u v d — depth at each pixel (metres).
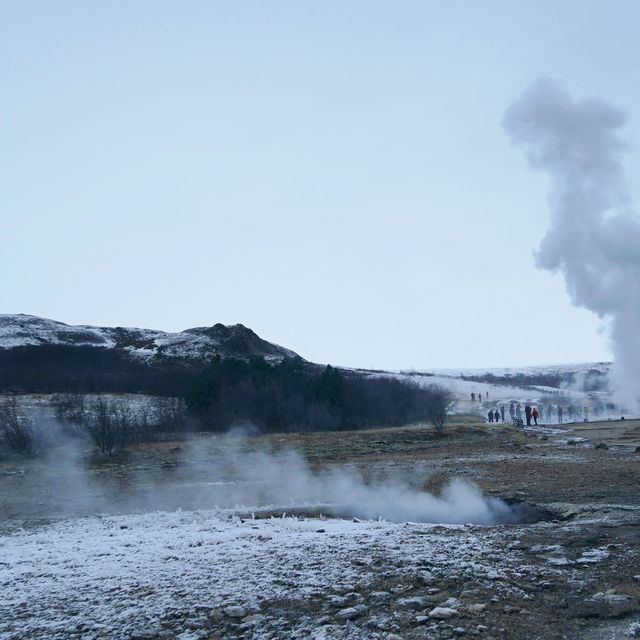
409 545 10.71
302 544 11.38
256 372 45.06
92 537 13.80
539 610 7.39
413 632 6.88
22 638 7.55
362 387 50.53
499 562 9.35
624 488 15.80
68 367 67.44
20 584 9.96
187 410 40.03
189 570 10.02
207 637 7.22
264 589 8.68
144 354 81.25
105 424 30.16
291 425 38.91
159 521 15.50
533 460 22.89
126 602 8.58
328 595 8.27
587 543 10.30
